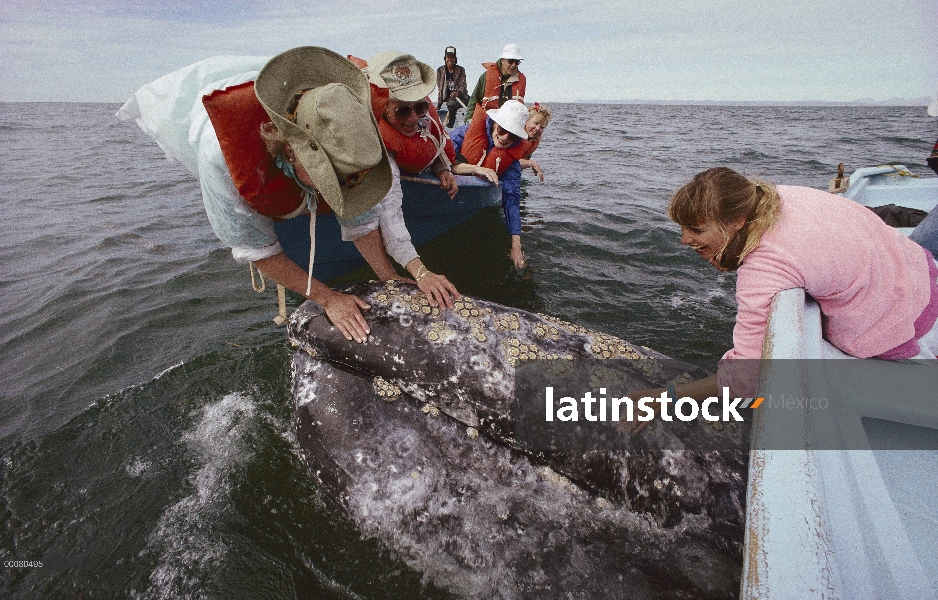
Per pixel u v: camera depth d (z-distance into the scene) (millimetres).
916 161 11086
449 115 10680
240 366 3561
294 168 2059
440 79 10523
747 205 1792
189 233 5934
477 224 5781
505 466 2412
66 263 5098
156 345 3779
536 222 6086
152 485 2699
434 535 2268
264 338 3844
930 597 1218
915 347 1944
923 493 1673
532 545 2186
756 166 10258
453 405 2508
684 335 3920
